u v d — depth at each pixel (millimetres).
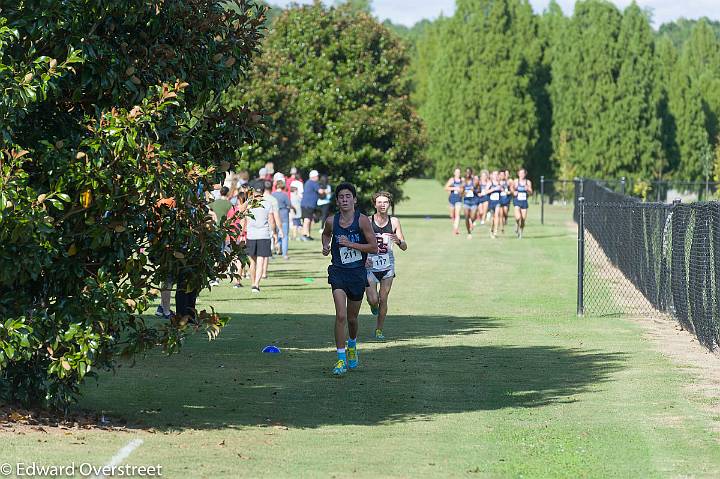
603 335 27047
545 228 76062
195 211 15016
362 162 93000
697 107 120062
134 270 14844
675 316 29719
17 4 14617
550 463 13859
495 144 121938
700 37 147875
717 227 23141
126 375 20375
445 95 124812
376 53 94625
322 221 77562
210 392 18828
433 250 56656
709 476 13273
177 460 13398
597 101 116375
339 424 16328
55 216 14680
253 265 37062
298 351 23922
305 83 91250
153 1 15578
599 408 17828
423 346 24969
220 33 16656
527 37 124062
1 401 15594
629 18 117375
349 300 21344
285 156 84438
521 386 19906
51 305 14602
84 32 15008
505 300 34875
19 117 14359
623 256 42500
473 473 13273
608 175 116625
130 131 14188
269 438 15094
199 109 16719
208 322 15539
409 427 16156
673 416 17188
